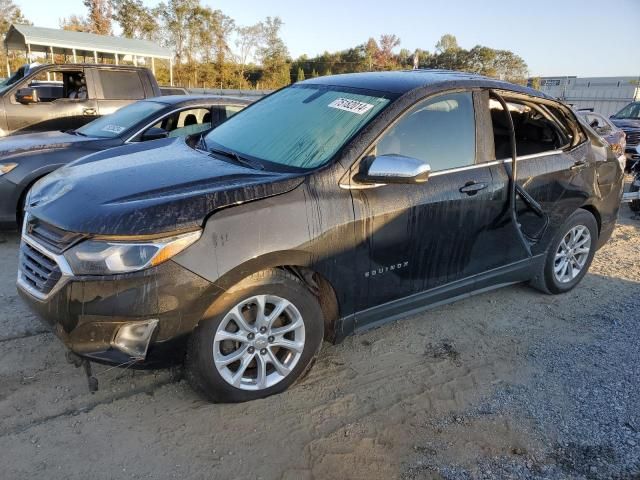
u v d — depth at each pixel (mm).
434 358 3609
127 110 6648
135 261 2510
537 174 4035
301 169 3107
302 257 2869
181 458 2588
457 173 3537
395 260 3297
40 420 2783
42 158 5473
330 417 2939
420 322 4117
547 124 4406
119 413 2879
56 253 2605
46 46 20781
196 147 3859
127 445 2650
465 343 3830
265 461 2598
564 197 4285
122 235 2520
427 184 3367
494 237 3824
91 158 3688
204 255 2598
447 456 2688
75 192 2908
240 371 2902
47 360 3322
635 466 2645
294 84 4344
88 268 2514
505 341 3885
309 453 2666
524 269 4230
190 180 2932
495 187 3695
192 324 2662
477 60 64312
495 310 4383
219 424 2834
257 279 2816
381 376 3363
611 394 3254
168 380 3188
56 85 11266
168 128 6305
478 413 3035
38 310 2674
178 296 2568
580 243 4719
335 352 3621
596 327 4156
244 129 3852
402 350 3695
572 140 4461
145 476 2467
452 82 3656
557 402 3160
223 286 2660
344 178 3057
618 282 5133
